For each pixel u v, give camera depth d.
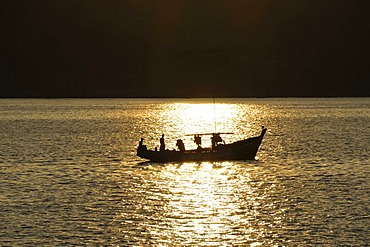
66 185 141.62
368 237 99.81
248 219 111.06
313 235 101.25
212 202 124.12
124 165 174.25
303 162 177.62
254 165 170.50
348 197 126.06
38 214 114.00
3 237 100.62
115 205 121.56
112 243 98.62
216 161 175.25
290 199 125.50
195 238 101.00
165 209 118.56
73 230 104.62
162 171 161.12
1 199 125.62
